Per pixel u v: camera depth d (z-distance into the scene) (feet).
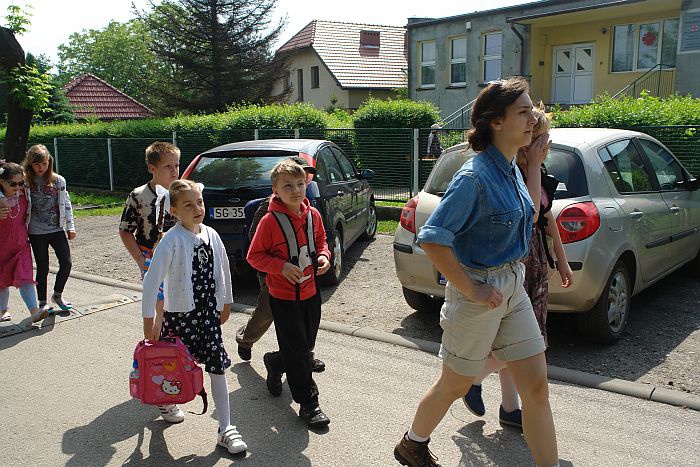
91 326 19.24
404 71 124.16
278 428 12.57
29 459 11.51
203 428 12.68
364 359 16.02
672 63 59.57
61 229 20.15
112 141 57.57
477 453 11.31
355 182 28.37
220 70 108.06
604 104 32.76
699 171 27.91
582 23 65.87
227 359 12.25
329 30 127.34
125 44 236.22
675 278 22.74
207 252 12.07
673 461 10.85
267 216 12.46
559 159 16.53
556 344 16.53
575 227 15.19
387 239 32.42
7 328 18.98
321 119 50.83
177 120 55.36
